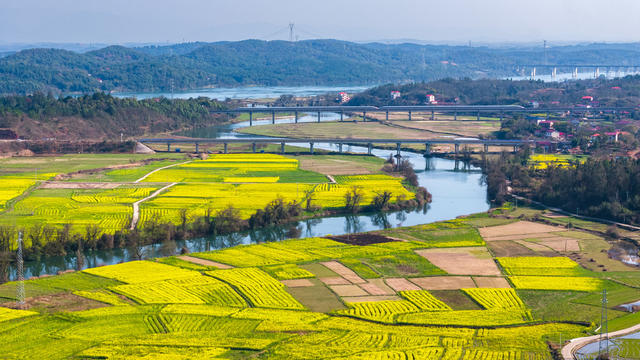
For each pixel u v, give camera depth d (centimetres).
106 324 18950
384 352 16825
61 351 17125
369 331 18625
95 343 17638
